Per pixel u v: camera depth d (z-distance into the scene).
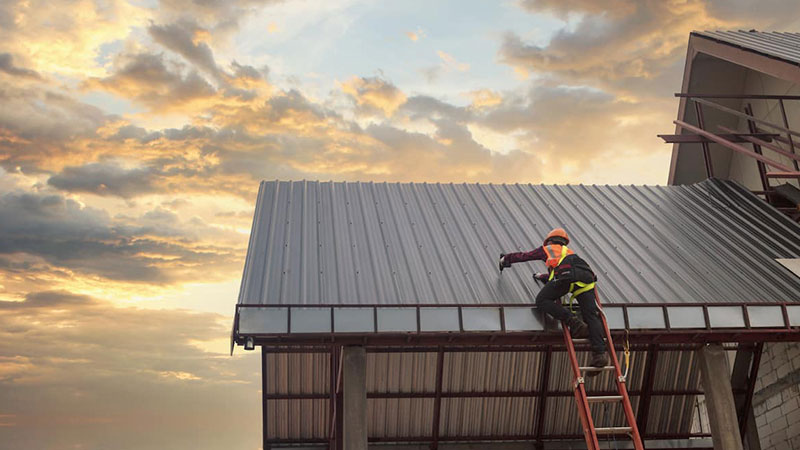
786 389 16.80
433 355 16.08
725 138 20.33
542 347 16.16
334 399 15.58
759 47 18.94
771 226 17.00
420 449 17.05
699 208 18.11
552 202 18.16
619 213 17.62
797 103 19.52
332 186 18.28
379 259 14.18
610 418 17.39
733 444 12.30
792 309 12.82
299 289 12.61
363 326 11.79
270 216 16.09
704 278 14.09
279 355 16.03
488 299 12.62
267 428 17.02
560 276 11.88
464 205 17.59
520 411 17.05
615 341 12.73
